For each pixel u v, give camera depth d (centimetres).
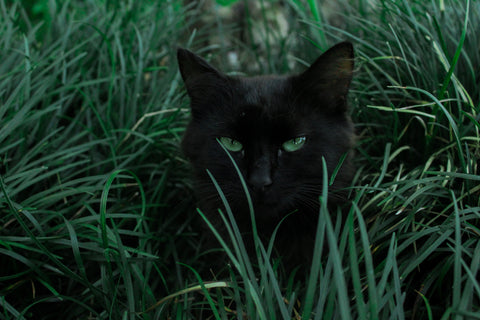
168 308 42
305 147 44
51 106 47
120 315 41
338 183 45
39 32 61
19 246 41
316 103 45
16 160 46
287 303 40
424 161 45
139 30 59
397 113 48
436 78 46
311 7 55
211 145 45
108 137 49
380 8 54
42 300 42
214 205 46
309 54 59
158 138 51
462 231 41
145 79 57
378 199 44
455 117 45
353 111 52
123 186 46
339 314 37
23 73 49
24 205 43
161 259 46
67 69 54
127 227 48
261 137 44
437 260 42
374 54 53
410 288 42
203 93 46
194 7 68
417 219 43
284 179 44
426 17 48
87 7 61
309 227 45
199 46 68
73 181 44
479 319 33
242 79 46
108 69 54
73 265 44
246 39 68
